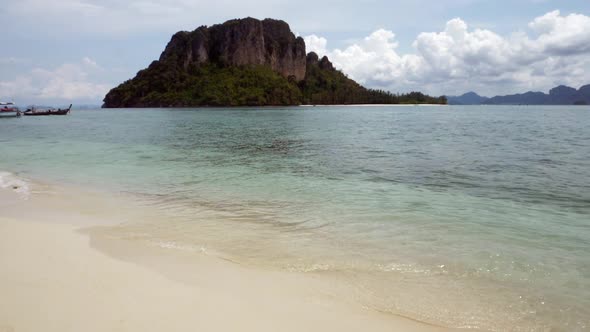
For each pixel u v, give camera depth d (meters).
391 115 77.94
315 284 5.40
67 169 15.64
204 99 159.62
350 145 23.78
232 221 8.41
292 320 4.44
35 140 29.39
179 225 8.13
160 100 163.25
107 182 12.92
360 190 11.45
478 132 33.16
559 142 24.06
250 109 129.12
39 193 11.24
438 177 13.33
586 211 9.09
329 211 9.15
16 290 4.95
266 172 14.71
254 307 4.71
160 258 6.26
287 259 6.29
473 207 9.46
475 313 4.67
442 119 60.09
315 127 41.97
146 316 4.39
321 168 15.47
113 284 5.21
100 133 36.22
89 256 6.26
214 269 5.86
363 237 7.31
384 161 17.06
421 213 8.91
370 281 5.49
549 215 8.76
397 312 4.70
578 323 4.45
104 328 4.11
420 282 5.46
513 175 13.56
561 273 5.71
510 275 5.65
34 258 6.11
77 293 4.91
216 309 4.63
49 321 4.22
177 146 24.42
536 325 4.43
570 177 13.12
